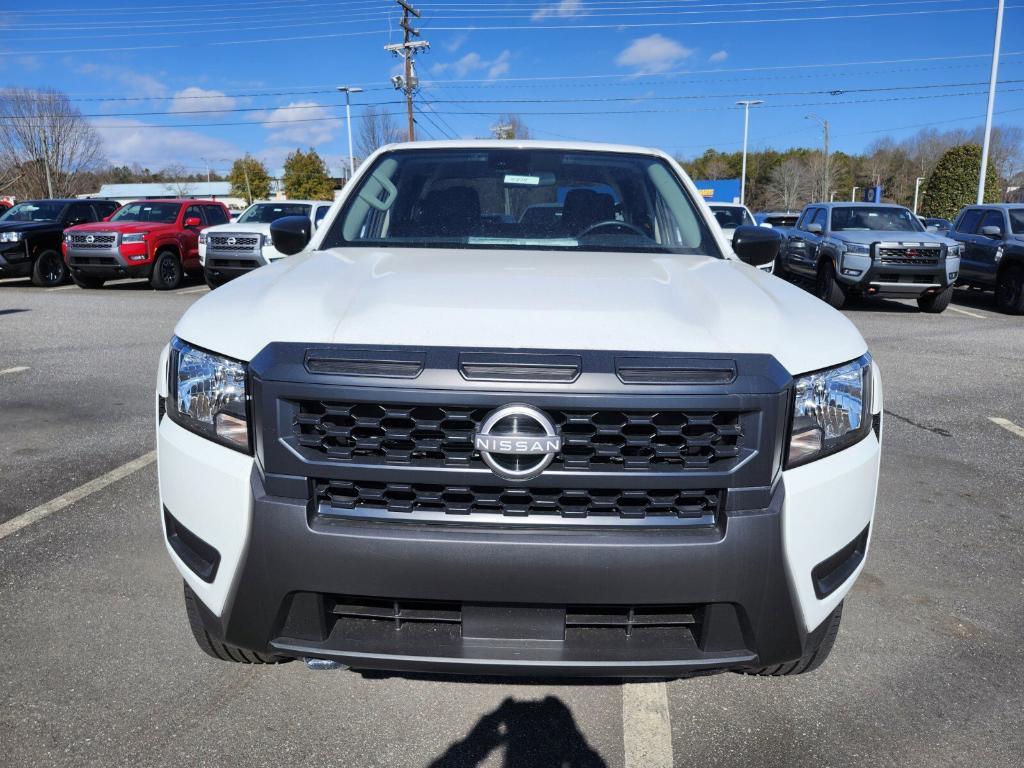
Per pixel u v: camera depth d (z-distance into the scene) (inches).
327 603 71.0
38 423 202.7
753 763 82.1
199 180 4025.6
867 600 116.9
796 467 71.0
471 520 68.6
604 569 66.9
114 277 547.5
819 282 509.0
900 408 234.1
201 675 95.3
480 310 72.7
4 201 1852.9
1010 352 335.0
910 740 85.7
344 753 82.4
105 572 120.7
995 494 161.8
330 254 105.0
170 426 78.2
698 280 90.4
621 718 89.0
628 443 67.2
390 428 67.7
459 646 70.5
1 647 100.2
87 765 79.7
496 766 81.2
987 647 104.3
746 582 68.1
